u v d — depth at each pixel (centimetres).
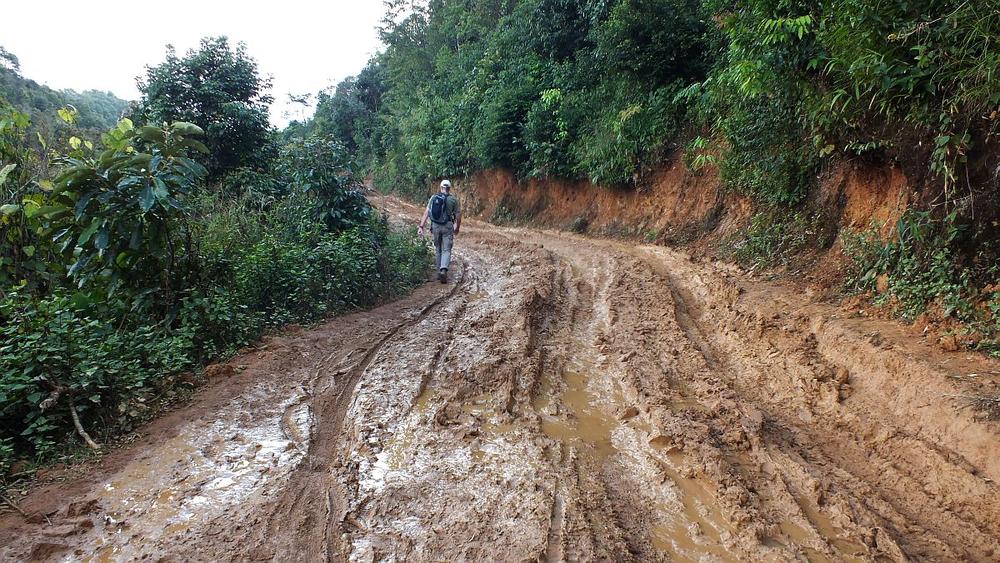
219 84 1129
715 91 895
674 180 1135
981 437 321
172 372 469
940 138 442
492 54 2133
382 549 283
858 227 620
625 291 765
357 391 481
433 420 428
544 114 1563
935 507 305
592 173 1303
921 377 378
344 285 722
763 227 809
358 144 3809
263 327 609
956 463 322
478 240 1470
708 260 882
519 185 1789
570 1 1619
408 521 306
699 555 283
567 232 1433
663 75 1179
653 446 388
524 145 1667
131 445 377
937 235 469
